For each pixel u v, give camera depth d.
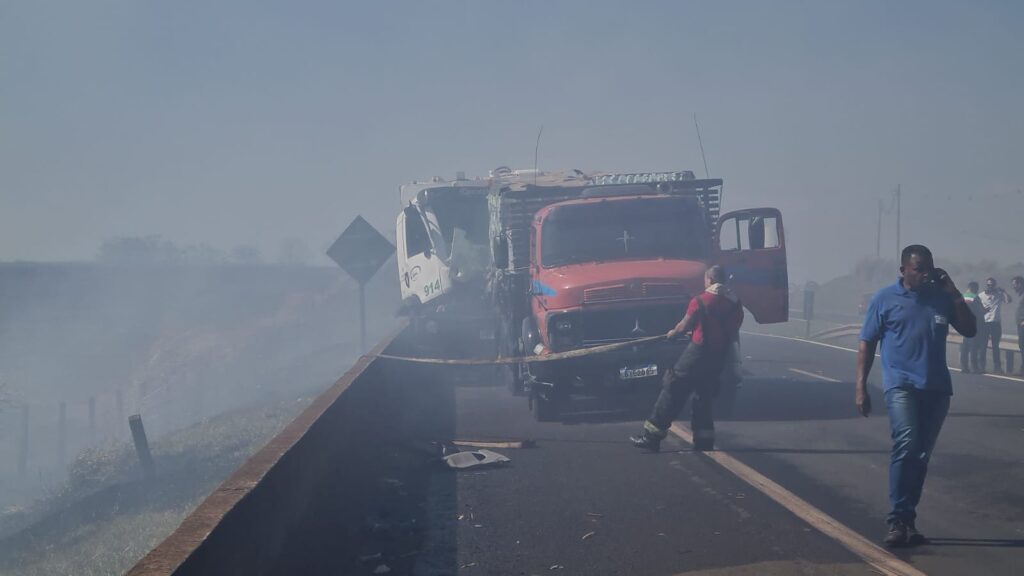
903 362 7.33
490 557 7.39
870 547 7.17
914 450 7.21
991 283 19.78
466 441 12.09
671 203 14.45
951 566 6.69
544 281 13.75
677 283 13.13
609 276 13.22
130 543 10.88
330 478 9.27
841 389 16.48
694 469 10.14
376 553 7.62
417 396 17.66
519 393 16.23
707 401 11.06
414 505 9.15
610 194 15.02
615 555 7.29
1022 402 14.59
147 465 14.61
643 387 13.15
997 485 9.06
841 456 10.61
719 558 7.07
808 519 8.00
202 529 5.07
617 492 9.27
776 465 10.25
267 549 6.34
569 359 13.01
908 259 7.42
